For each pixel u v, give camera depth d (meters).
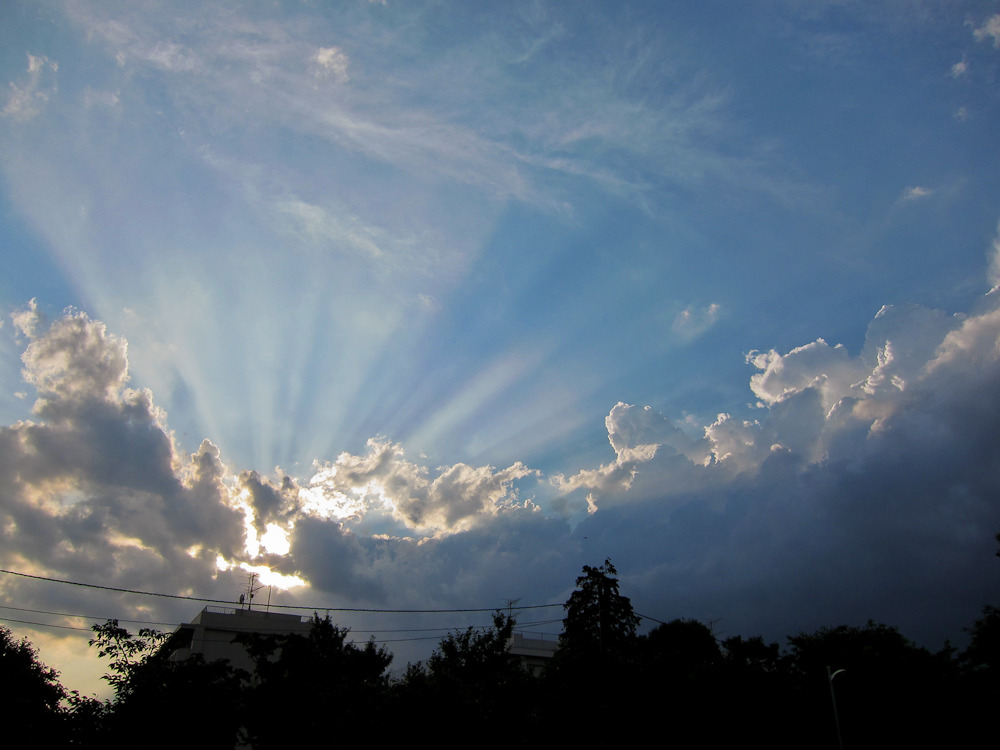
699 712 33.12
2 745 24.41
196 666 26.05
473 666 37.78
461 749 26.02
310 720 26.31
